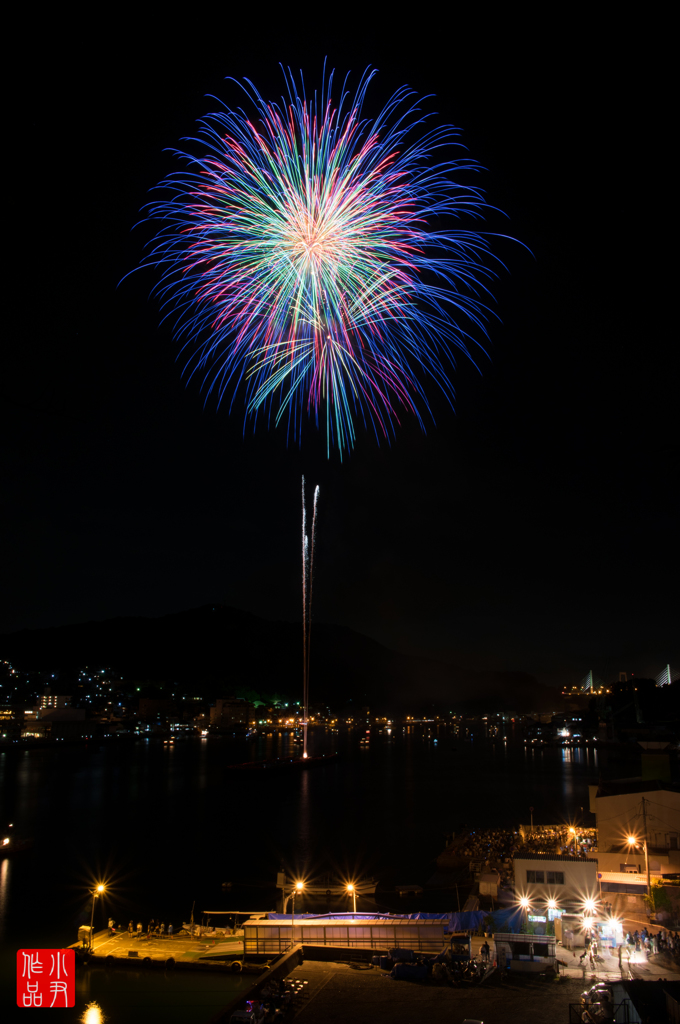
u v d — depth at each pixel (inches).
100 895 2481.5
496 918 1407.5
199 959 1471.5
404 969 1178.6
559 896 1560.0
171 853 3238.2
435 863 2942.9
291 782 6392.7
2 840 3329.2
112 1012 1280.8
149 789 5826.8
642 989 837.2
